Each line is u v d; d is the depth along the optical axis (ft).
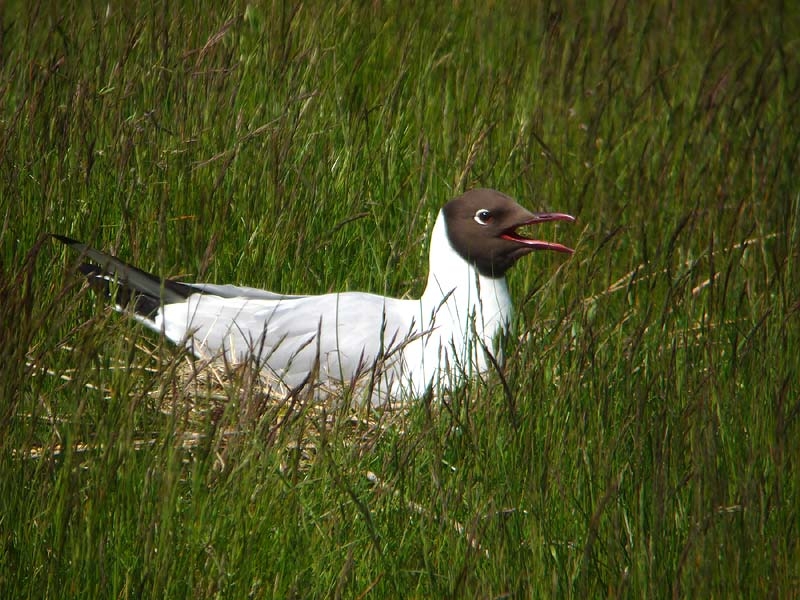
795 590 22.43
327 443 25.50
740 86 44.86
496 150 38.47
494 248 30.58
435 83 42.73
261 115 37.60
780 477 24.06
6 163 32.27
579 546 23.31
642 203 37.78
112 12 38.96
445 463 26.03
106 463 22.68
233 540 22.52
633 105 42.60
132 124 34.19
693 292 32.99
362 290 35.06
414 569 23.35
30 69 34.12
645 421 25.85
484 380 27.84
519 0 49.34
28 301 24.00
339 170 36.88
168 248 33.91
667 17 50.62
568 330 27.68
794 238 33.22
